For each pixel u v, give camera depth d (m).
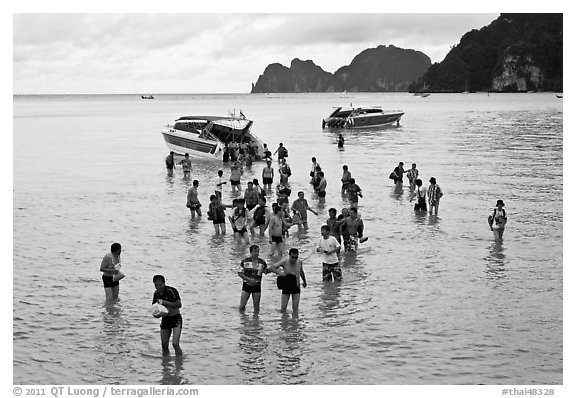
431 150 44.78
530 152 42.12
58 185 29.56
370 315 12.51
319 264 16.16
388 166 35.91
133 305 13.24
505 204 23.80
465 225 20.39
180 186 29.44
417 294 13.72
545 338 11.32
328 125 73.31
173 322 10.70
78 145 51.00
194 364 10.49
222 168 36.72
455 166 35.31
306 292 13.95
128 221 21.52
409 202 24.66
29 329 11.93
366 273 15.30
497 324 11.98
